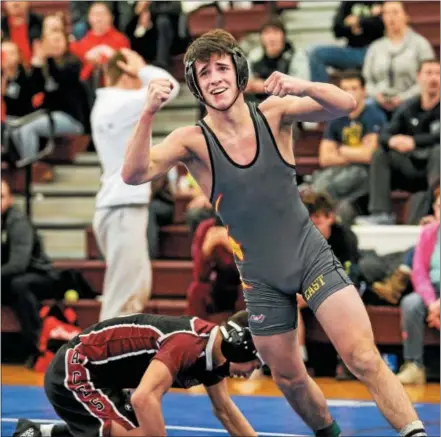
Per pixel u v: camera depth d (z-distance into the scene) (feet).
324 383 30.42
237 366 18.97
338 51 39.88
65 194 41.68
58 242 40.34
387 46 39.06
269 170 17.47
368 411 26.43
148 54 42.98
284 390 19.24
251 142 17.47
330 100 16.84
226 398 19.95
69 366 19.90
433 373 31.37
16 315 34.58
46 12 50.08
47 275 34.55
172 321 19.24
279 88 16.76
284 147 17.72
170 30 43.19
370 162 35.47
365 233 33.65
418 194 34.53
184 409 27.07
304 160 38.37
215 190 17.69
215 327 18.99
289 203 17.67
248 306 18.39
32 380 31.45
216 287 31.60
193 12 44.06
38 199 41.60
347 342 16.90
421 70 34.99
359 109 36.29
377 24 40.68
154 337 19.19
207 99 17.31
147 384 18.17
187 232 37.47
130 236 29.86
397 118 35.29
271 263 17.75
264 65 39.60
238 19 46.14
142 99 29.37
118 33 43.09
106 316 30.25
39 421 25.40
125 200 29.71
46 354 33.06
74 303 34.88
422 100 35.12
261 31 39.68
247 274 18.15
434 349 31.40
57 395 20.04
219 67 17.20
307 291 17.53
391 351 32.37
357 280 31.22
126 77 30.09
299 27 46.39
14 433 22.17
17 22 45.42
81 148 43.32
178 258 37.65
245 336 18.67
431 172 34.24
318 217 30.04
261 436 23.80
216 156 17.51
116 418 19.72
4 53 41.60
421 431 16.29
